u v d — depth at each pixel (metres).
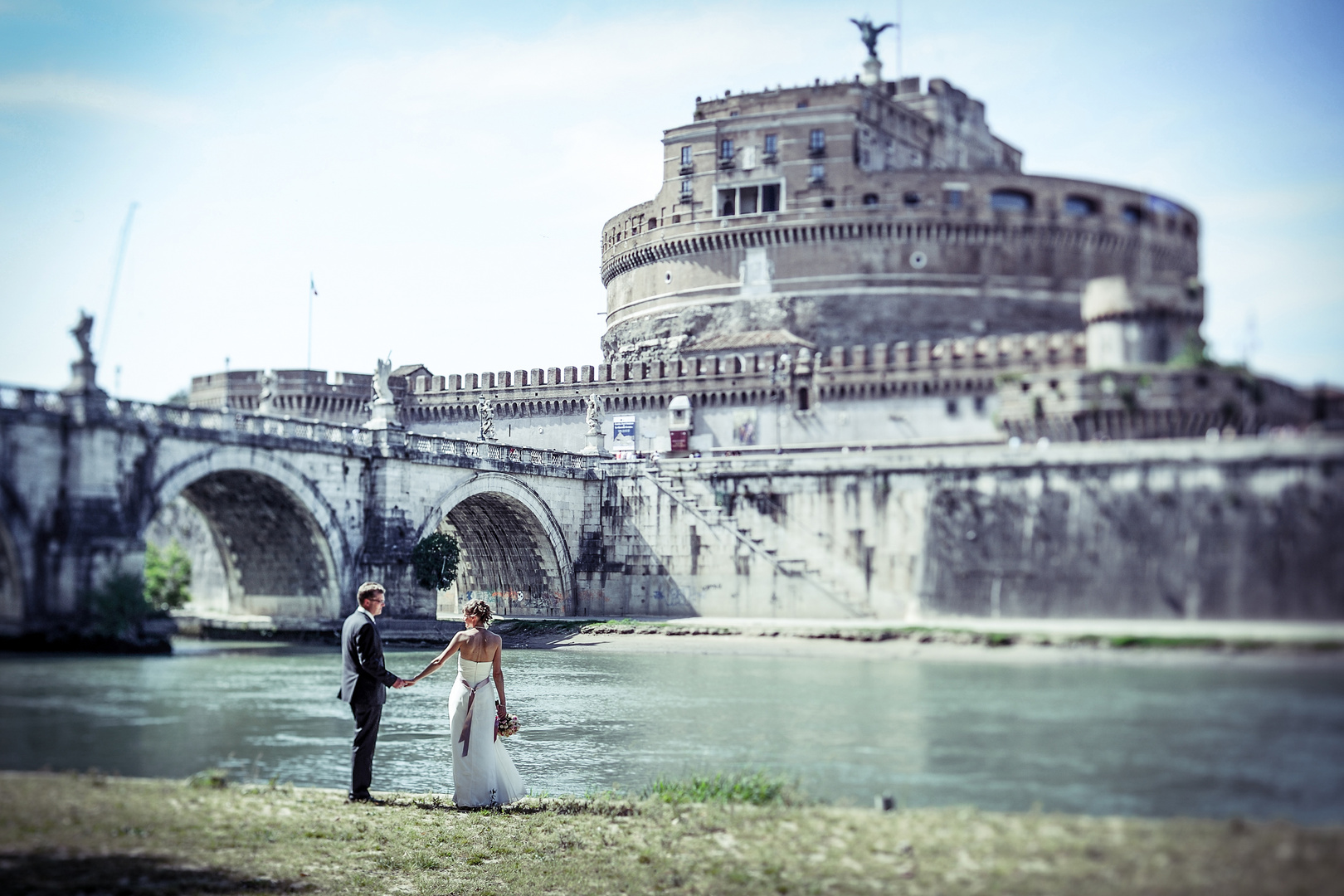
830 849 21.22
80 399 51.81
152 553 75.38
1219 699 17.62
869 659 44.06
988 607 28.97
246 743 33.72
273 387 93.75
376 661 27.84
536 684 47.47
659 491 79.44
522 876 21.72
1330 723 16.44
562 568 82.62
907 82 98.38
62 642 48.91
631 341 110.06
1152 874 15.75
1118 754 18.59
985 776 21.69
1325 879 14.72
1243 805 16.70
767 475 70.56
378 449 68.94
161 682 42.66
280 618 66.38
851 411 64.56
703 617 74.94
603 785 29.08
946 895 17.34
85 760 30.27
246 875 21.81
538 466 80.06
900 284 78.88
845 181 90.75
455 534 89.38
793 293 93.12
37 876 21.34
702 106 107.44
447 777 30.77
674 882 21.03
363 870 22.48
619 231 114.88
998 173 65.50
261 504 66.62
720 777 27.27
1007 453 29.03
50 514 50.91
